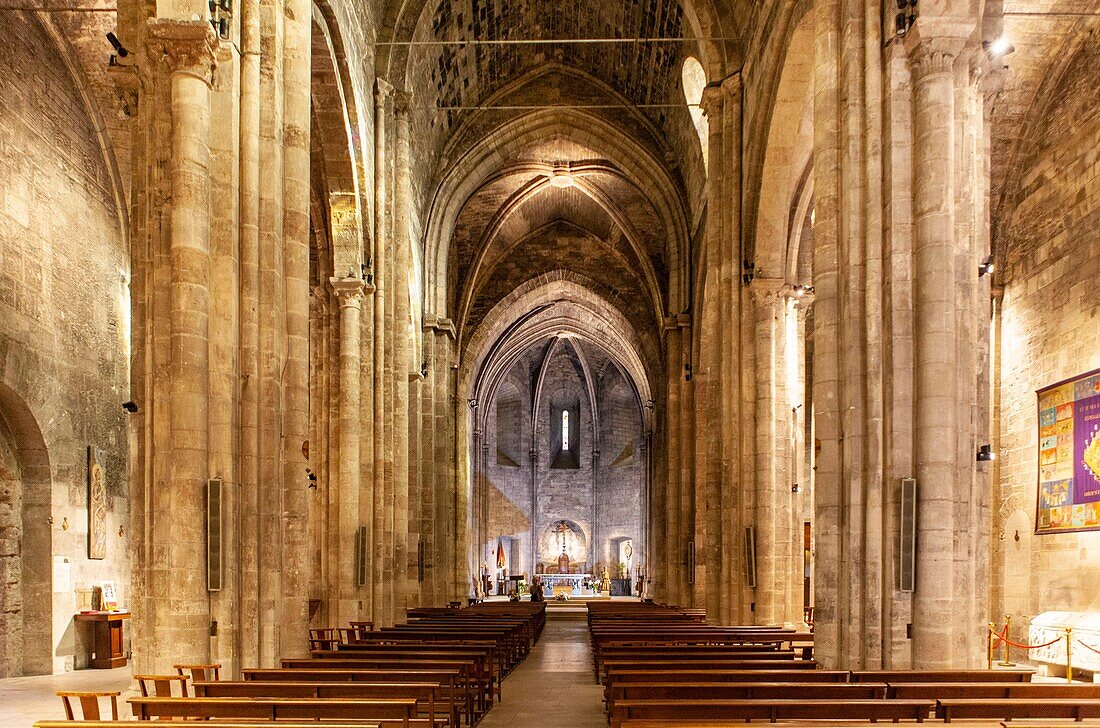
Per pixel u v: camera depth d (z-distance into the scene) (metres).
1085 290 17.94
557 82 31.30
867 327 11.24
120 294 21.69
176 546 10.09
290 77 12.47
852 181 11.56
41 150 18.27
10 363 16.95
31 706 13.05
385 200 21.48
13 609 17.64
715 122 21.02
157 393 10.42
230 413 10.62
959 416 10.73
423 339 29.94
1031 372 19.92
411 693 8.71
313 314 22.70
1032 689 8.30
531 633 23.45
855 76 11.68
